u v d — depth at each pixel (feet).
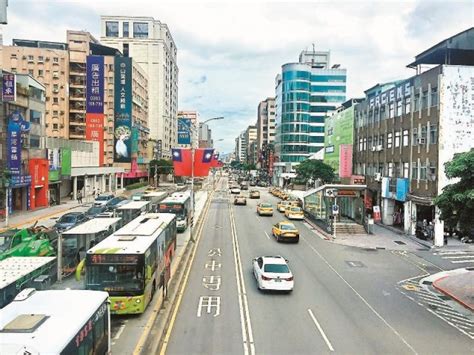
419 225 131.13
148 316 58.39
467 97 123.44
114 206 148.66
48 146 201.57
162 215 93.66
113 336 51.42
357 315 62.08
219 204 217.97
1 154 158.92
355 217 145.59
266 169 506.89
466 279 84.28
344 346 50.70
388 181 154.20
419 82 136.87
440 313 64.34
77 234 76.84
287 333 54.34
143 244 61.52
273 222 157.99
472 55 138.41
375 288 77.10
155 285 68.23
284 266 73.41
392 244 120.78
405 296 72.79
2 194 147.13
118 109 320.91
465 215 67.97
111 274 56.95
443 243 119.65
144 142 378.12
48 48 314.55
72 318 32.35
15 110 165.89
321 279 82.02
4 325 30.55
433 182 125.08
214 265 90.63
